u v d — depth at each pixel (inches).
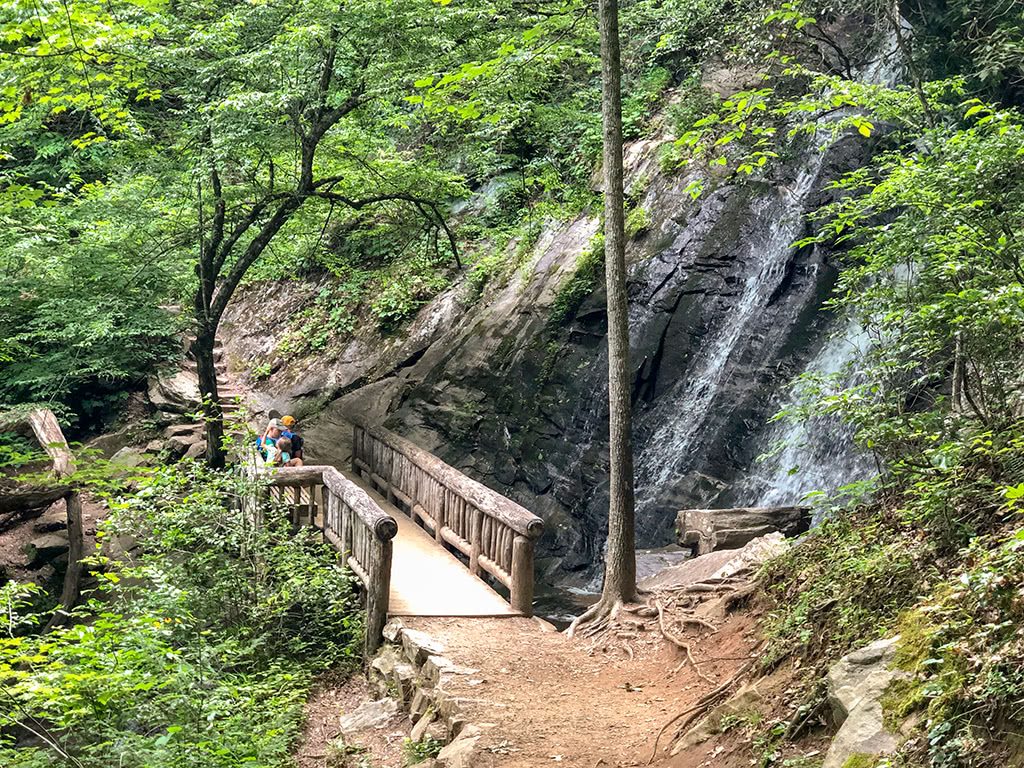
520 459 631.2
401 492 534.6
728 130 668.1
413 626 358.9
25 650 254.8
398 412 694.5
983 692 164.1
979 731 161.3
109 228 609.3
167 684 259.8
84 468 597.3
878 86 396.8
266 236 599.8
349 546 412.5
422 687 317.7
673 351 618.2
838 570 264.2
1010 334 247.4
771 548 351.9
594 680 305.7
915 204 281.1
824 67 636.1
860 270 314.3
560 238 717.9
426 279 786.8
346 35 512.4
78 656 253.8
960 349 261.9
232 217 614.5
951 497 237.5
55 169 836.0
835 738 185.0
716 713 236.7
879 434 271.9
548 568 570.9
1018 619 172.6
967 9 534.9
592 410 624.1
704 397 591.8
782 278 593.6
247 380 811.4
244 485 413.4
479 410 660.7
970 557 215.9
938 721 168.2
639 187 689.0
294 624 390.9
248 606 384.8
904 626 203.2
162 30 494.3
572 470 611.8
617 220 349.4
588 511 595.2
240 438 598.2
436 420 673.6
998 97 557.9
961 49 558.3
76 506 530.9
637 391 618.2
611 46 344.8
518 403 649.0
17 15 384.5
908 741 171.2
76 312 621.0
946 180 269.4
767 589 303.1
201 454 675.4
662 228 655.8
